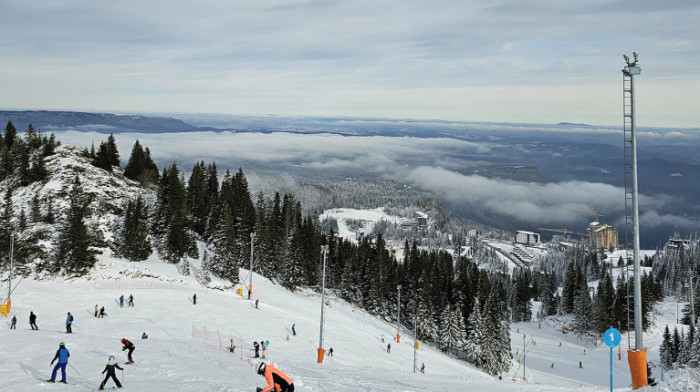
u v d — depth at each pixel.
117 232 90.88
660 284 166.00
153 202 105.00
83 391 21.56
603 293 135.38
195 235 104.62
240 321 62.31
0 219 78.06
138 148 119.81
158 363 29.94
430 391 24.94
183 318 58.78
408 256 145.38
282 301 88.25
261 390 14.73
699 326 84.62
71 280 72.88
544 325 158.88
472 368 91.31
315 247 127.50
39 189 95.00
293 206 147.88
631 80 20.70
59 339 38.78
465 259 164.38
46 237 80.69
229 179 128.50
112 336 47.00
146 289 71.31
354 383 26.53
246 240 111.00
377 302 117.06
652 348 115.88
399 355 71.69
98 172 107.19
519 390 29.45
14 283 70.00
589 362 111.50
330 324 77.94
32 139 115.19
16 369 26.67
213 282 84.62
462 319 103.50
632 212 20.92
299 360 49.56
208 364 30.58
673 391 20.02
